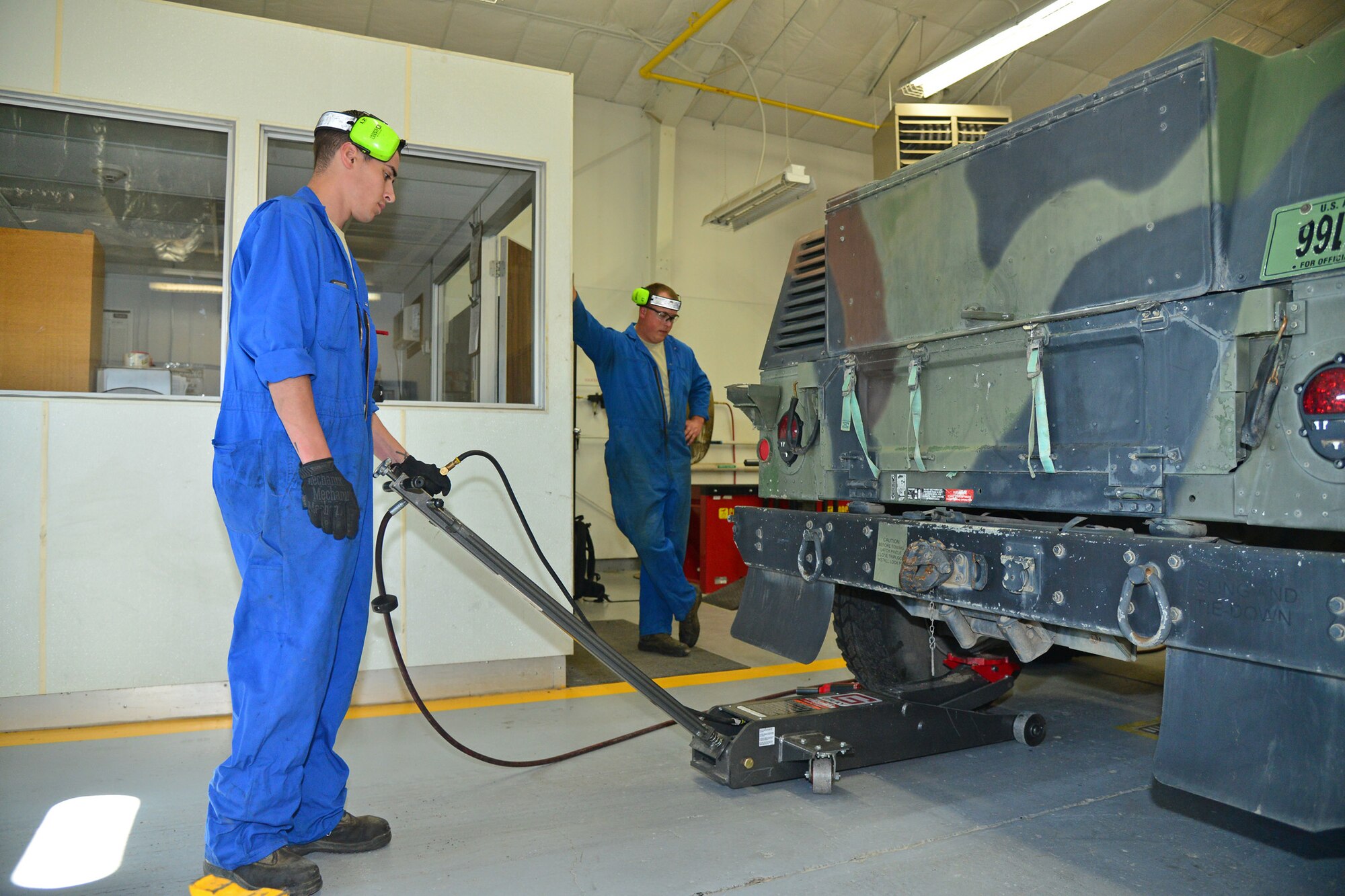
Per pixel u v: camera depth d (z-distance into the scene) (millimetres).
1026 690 3408
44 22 2855
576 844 1962
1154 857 1882
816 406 2516
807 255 2699
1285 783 1369
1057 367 1828
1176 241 1578
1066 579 1703
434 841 1984
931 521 2082
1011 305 1908
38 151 2910
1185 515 1566
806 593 2496
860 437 2336
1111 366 1718
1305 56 1479
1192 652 1528
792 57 7230
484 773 2453
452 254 3473
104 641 2869
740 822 2082
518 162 3490
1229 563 1427
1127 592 1568
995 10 6684
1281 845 1946
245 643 1714
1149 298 1618
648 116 7953
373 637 3172
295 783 1746
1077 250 1763
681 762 2555
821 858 1876
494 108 3443
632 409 4125
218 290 3109
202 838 2002
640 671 2225
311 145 3229
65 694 2848
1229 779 1435
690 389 4457
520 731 2857
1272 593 1363
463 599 3289
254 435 1707
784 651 2502
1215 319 1524
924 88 6102
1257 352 1497
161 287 3051
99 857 1898
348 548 1786
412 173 3408
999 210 1941
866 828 2043
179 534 2945
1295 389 1411
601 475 7691
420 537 3230
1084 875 1793
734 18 6484
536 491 3426
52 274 2922
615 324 7840
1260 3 6863
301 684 1706
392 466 2037
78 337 2945
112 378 2973
